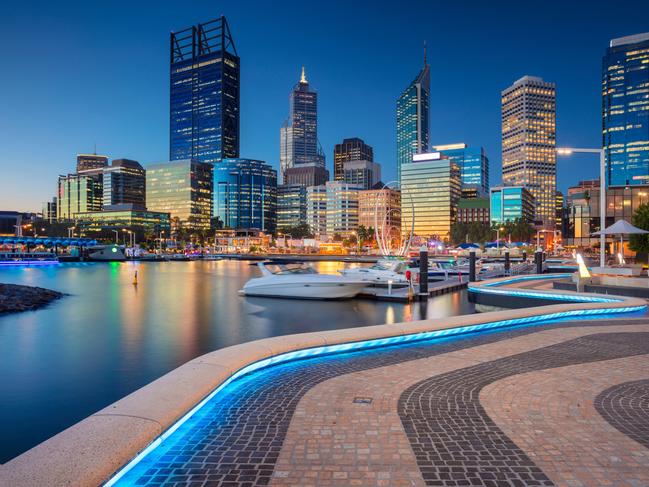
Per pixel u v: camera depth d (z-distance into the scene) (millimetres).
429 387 7398
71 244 155125
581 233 112438
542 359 9328
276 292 35594
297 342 9555
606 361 9102
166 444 5234
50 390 12875
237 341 19938
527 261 76000
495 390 7195
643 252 46406
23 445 9273
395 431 5547
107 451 4504
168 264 121062
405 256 68250
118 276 70875
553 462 4695
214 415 6191
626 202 99000
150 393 6242
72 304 34125
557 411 6207
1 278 66312
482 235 189375
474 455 4867
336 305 30906
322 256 167625
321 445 5164
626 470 4523
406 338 11266
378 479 4359
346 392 7184
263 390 7332
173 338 20656
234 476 4465
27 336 21250
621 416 6004
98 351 18016
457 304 30969
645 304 18141
